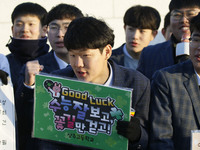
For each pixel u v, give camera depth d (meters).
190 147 3.59
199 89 3.85
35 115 3.45
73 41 3.42
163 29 6.46
